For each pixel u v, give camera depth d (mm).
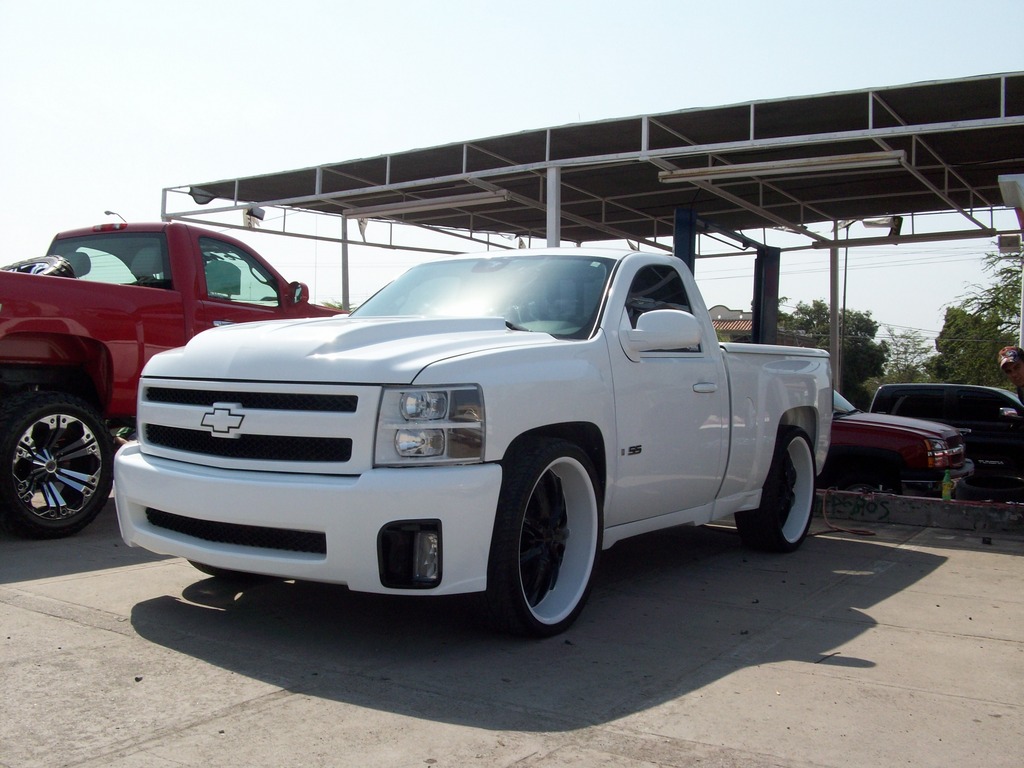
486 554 3770
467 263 5594
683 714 3230
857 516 8031
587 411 4344
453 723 3086
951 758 2912
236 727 3008
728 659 3891
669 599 4977
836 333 21125
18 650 3725
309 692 3346
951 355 42531
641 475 4812
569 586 4305
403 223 21109
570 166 14172
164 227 7156
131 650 3773
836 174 15961
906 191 17422
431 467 3670
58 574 5020
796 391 6527
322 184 18391
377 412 3678
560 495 4301
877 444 8836
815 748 2965
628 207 19625
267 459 3859
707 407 5383
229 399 4016
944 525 7719
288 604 4551
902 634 4355
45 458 5902
